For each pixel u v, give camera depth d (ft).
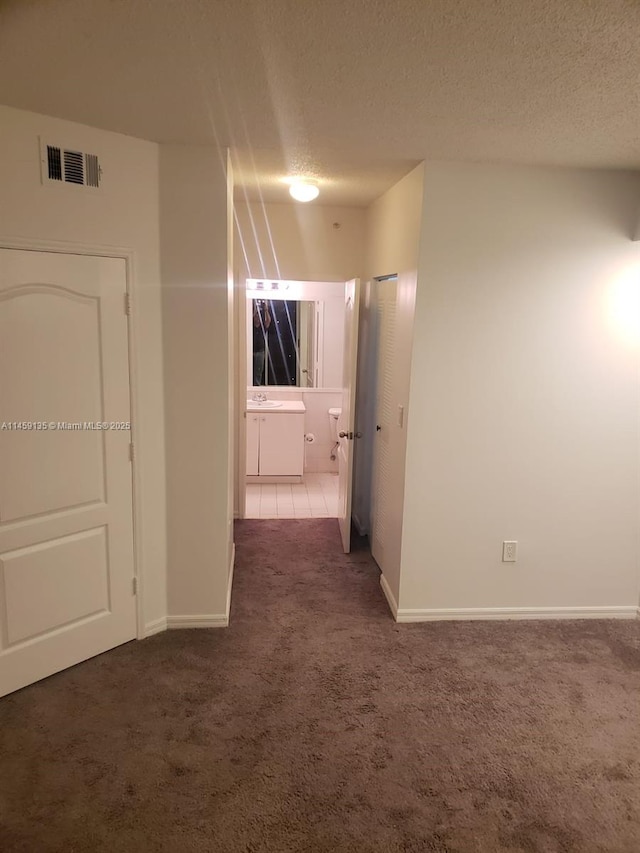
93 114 7.79
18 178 7.75
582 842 6.41
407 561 10.84
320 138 8.59
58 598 8.95
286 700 8.65
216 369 9.84
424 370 10.23
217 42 5.58
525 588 11.18
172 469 10.04
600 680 9.34
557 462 10.77
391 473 11.89
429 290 9.98
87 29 5.38
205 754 7.53
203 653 9.79
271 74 6.31
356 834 6.43
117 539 9.59
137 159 8.88
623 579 11.29
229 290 10.12
